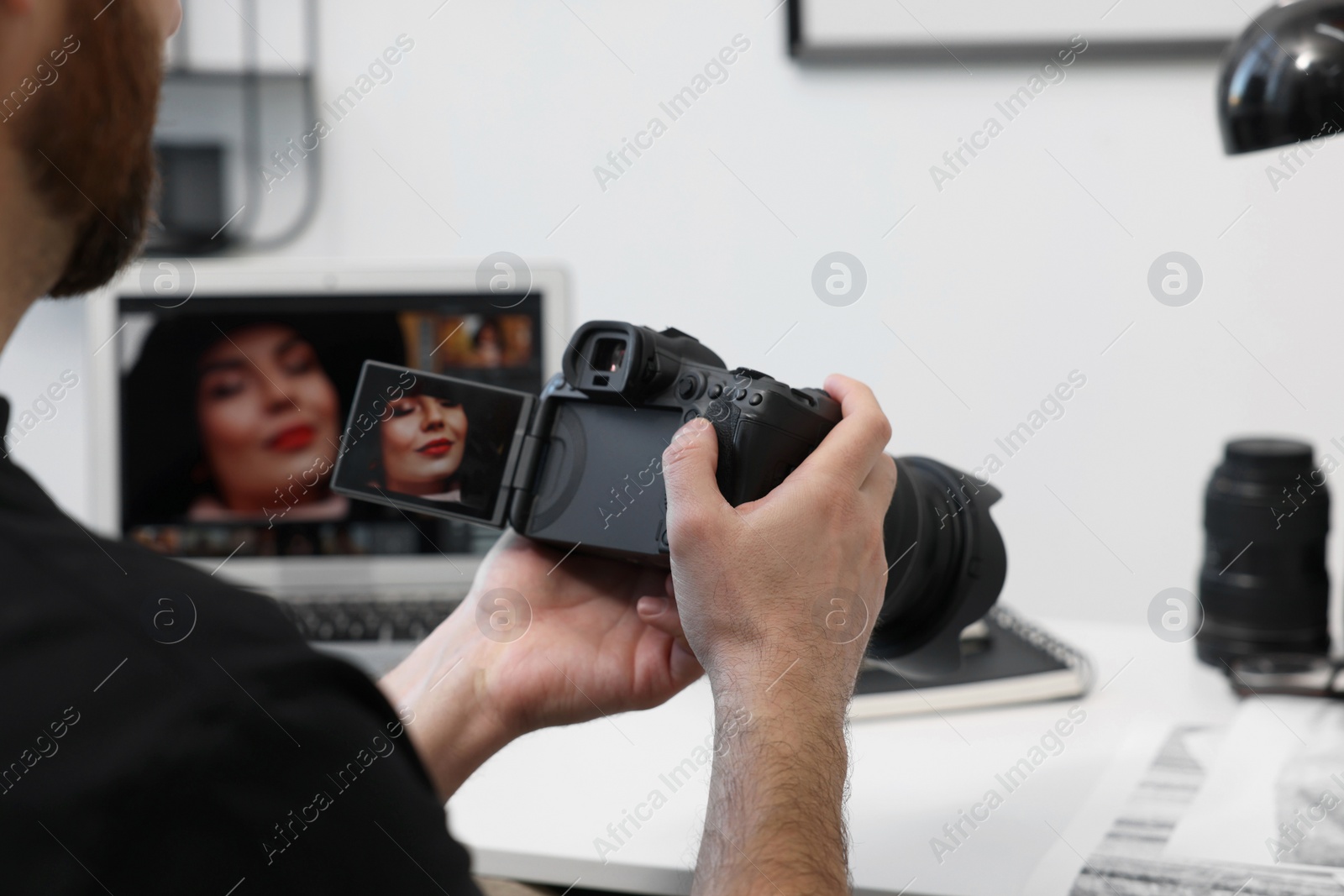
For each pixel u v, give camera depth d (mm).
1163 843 630
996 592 675
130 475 1086
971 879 603
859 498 520
